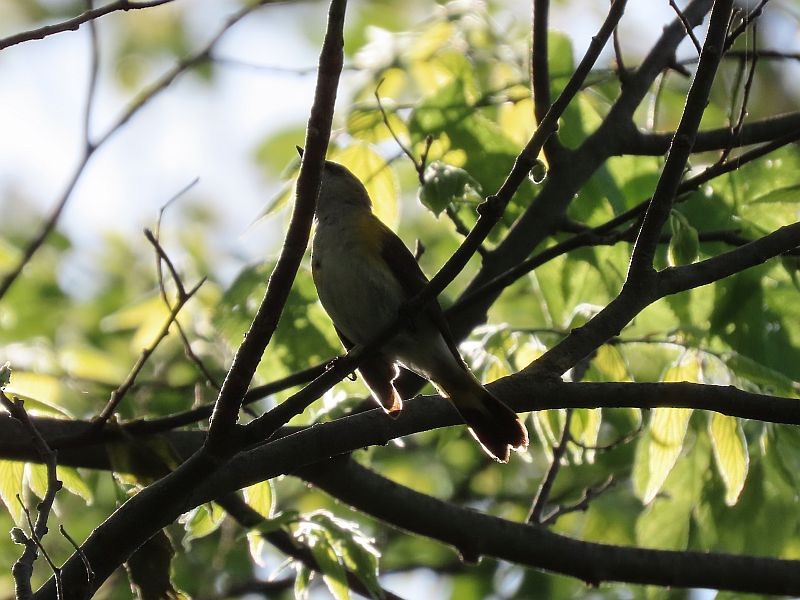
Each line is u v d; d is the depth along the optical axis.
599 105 11.23
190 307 12.04
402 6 12.41
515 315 12.91
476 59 10.21
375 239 8.33
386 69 10.03
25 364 11.84
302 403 6.54
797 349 9.48
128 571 7.87
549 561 9.27
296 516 8.04
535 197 9.88
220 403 6.35
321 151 5.89
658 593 10.43
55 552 12.79
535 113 9.27
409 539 15.11
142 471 8.58
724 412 6.86
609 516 13.03
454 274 6.53
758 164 10.13
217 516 9.17
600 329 7.18
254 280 10.03
